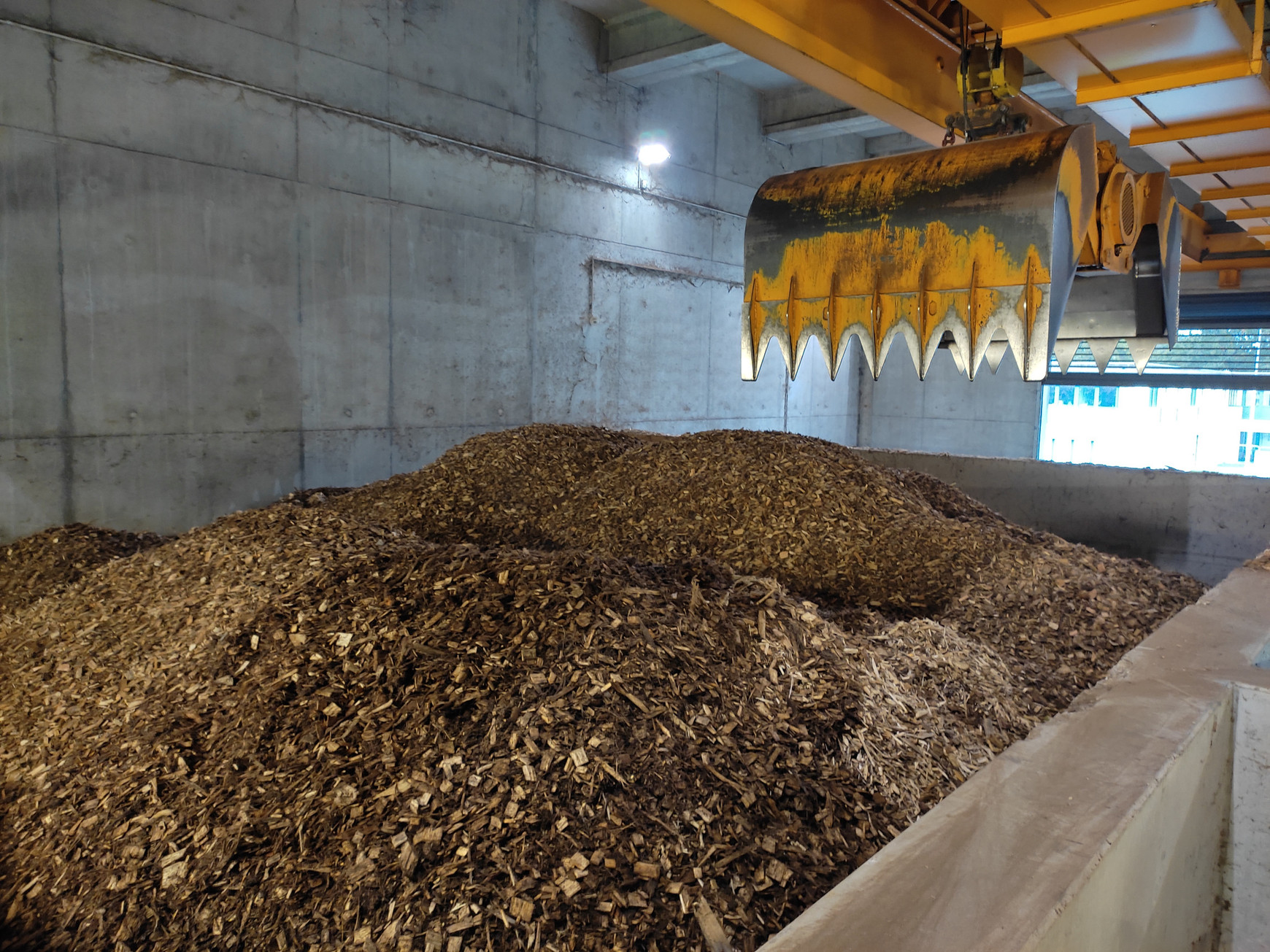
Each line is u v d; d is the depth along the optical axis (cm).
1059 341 471
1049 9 316
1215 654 227
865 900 118
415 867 194
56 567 532
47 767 273
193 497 681
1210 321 1103
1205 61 341
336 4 738
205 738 257
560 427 701
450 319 853
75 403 613
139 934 204
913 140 1383
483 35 862
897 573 423
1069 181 295
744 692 246
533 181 924
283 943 188
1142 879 155
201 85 657
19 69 569
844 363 1453
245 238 694
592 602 273
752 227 351
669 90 1084
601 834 196
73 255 604
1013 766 160
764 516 479
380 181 784
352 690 258
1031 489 671
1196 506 592
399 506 580
